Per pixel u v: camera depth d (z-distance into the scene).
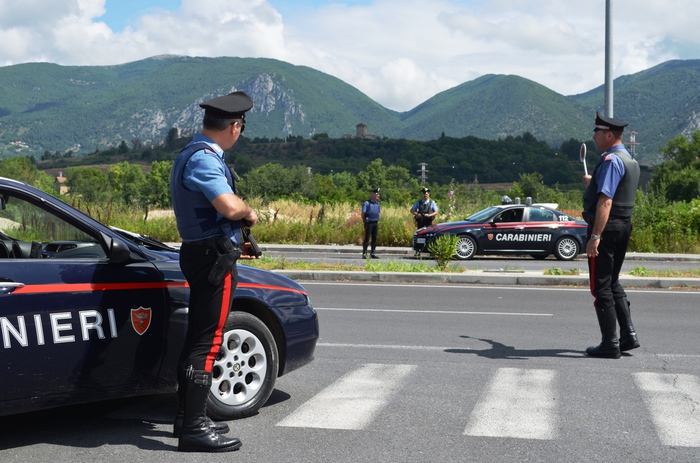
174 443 4.75
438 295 12.70
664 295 12.73
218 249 4.51
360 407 5.61
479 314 10.60
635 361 7.45
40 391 4.48
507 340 8.61
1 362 4.31
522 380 6.55
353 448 4.64
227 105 4.58
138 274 4.84
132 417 5.36
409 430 5.02
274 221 28.12
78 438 4.84
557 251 21.47
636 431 5.02
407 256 22.58
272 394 6.02
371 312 10.76
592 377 6.69
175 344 4.94
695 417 5.37
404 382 6.46
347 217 29.05
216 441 4.55
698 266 19.38
